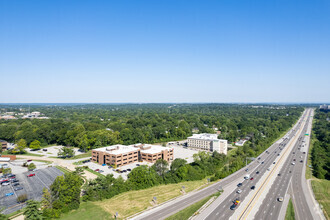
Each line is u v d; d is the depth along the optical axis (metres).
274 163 174.25
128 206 99.75
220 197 109.94
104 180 114.31
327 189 121.12
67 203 95.75
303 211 95.62
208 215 91.69
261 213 93.44
